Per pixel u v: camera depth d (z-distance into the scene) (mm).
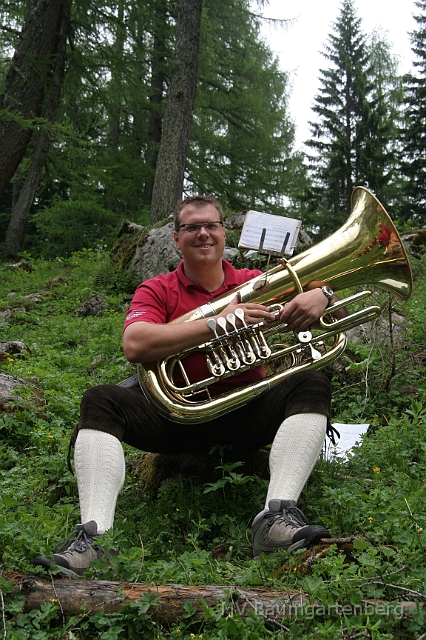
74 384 5285
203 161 20609
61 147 16625
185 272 3395
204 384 3020
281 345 3383
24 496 3568
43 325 8039
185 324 3006
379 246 3148
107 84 15539
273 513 2752
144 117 19125
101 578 2443
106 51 14930
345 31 34344
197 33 13258
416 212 28938
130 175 19953
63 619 2289
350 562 2508
